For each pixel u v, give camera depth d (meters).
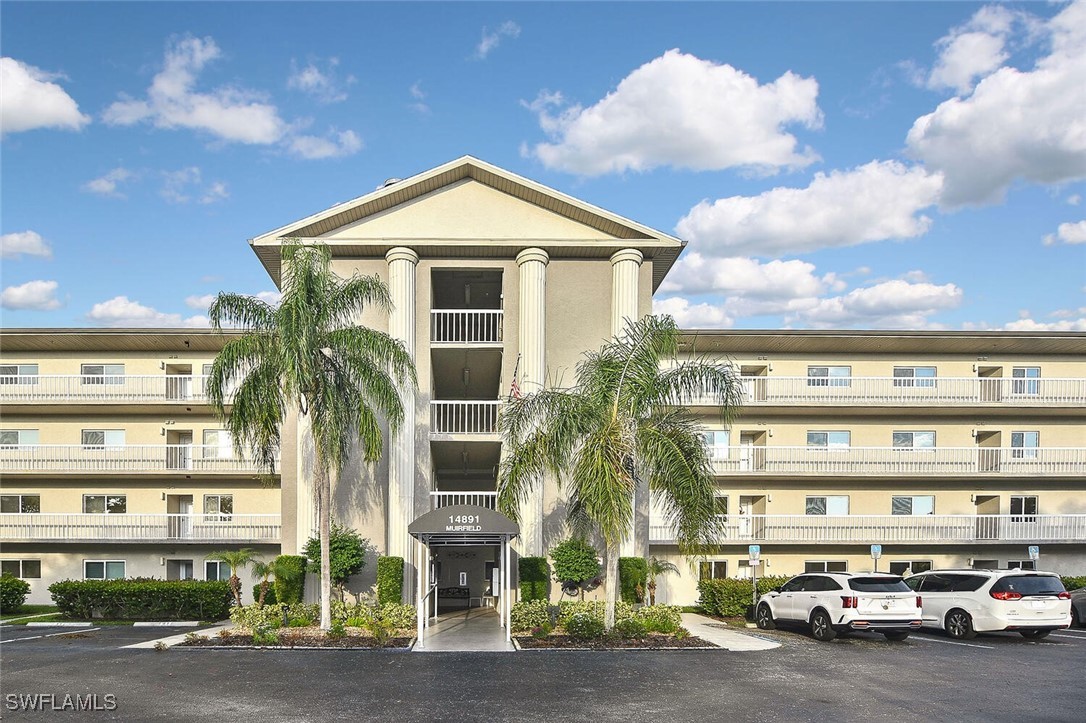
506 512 18.33
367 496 23.34
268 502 29.84
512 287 24.95
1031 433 30.28
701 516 17.28
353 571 22.17
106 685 12.65
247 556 23.75
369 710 10.99
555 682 13.01
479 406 25.86
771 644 17.61
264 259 25.20
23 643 17.86
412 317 24.27
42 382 29.22
